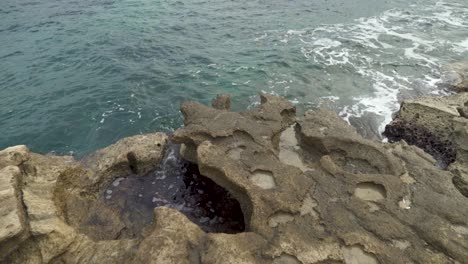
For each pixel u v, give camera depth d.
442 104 14.63
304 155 12.14
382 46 22.28
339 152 11.95
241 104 17.05
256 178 10.55
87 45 21.50
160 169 12.99
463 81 18.00
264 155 11.44
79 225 10.26
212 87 18.20
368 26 25.42
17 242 7.69
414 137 14.41
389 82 18.56
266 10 28.34
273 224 9.12
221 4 29.42
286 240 8.57
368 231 8.91
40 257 7.97
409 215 9.33
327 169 10.84
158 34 23.22
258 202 9.62
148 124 15.66
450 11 28.56
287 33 24.17
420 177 10.71
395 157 11.50
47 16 25.64
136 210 11.36
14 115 15.61
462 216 9.27
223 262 7.95
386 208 9.54
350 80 18.78
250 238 8.61
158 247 8.12
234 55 21.17
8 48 20.84
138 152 12.58
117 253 8.39
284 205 9.48
